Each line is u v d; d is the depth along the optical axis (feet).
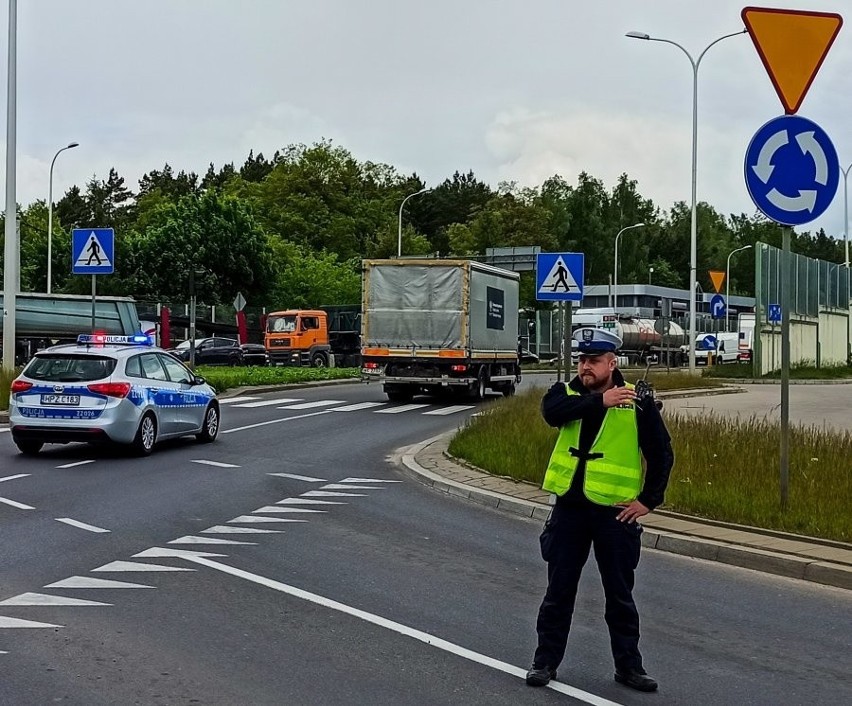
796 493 36.17
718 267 451.12
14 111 82.64
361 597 25.43
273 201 299.79
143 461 51.70
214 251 209.56
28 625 22.29
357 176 318.65
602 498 18.93
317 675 19.26
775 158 32.96
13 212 82.53
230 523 35.47
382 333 93.40
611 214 396.37
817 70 32.58
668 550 32.24
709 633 23.13
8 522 34.88
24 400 52.11
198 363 172.24
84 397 51.72
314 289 227.61
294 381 117.80
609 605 19.19
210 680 18.81
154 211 274.77
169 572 27.68
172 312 198.70
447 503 41.09
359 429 69.82
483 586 27.02
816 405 87.51
